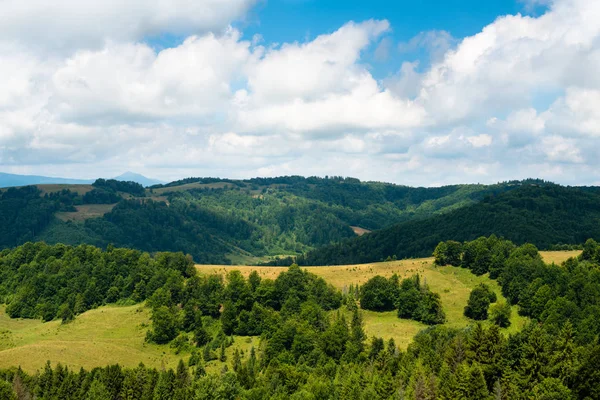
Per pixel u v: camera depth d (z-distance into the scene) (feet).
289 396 325.62
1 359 435.94
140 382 349.20
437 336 391.24
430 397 273.13
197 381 347.15
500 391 257.55
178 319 530.27
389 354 368.27
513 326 470.80
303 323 465.47
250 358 428.56
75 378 358.64
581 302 442.91
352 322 486.38
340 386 322.34
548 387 255.70
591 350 266.36
